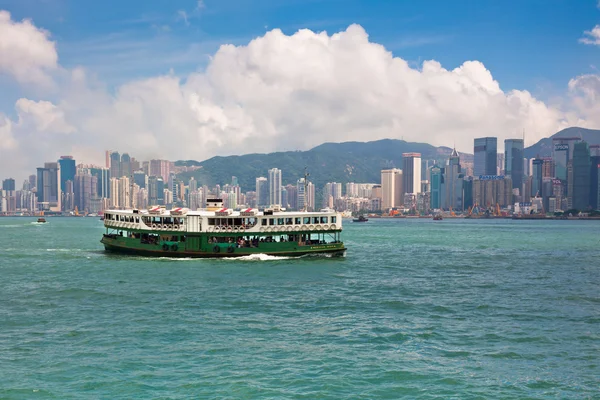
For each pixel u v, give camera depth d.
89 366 38.12
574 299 63.84
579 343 44.50
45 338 44.81
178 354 40.84
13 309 55.72
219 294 64.06
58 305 57.72
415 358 40.44
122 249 102.62
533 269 94.06
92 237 181.25
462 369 38.22
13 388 34.22
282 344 43.59
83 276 78.00
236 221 94.00
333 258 100.69
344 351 41.94
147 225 98.19
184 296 62.59
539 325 50.47
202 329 47.84
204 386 34.72
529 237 198.38
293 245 97.25
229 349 42.12
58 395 33.25
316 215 97.00
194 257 95.31
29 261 97.69
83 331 47.00
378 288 70.50
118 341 44.03
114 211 104.81
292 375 36.75
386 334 46.88
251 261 93.62
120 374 36.66
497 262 105.69
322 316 53.44
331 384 35.22
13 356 40.16
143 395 33.34
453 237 196.12
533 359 40.44
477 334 47.12
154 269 84.44
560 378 36.69
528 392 34.34
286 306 57.94
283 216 95.19
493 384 35.56
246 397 33.19
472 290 69.94
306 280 75.56
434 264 101.00
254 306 57.66
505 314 55.19
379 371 37.66
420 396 33.56
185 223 94.44
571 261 108.31
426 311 56.41
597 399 33.47
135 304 58.12
